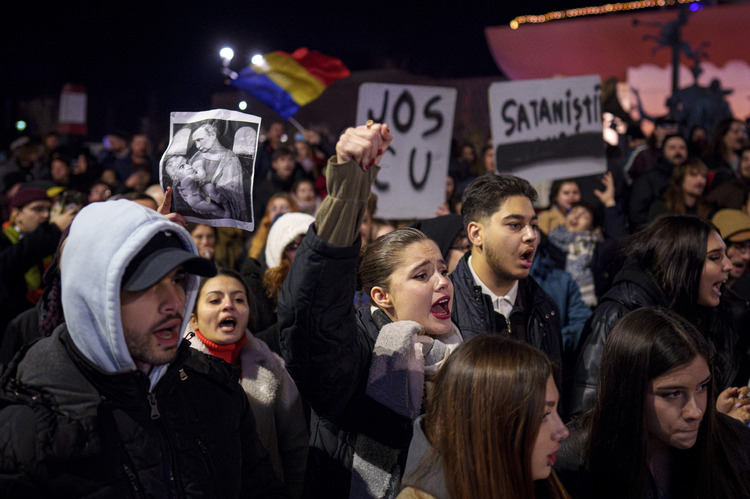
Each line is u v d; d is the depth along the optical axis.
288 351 2.06
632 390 1.98
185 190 2.15
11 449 1.58
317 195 8.24
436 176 5.01
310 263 1.93
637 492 2.00
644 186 7.05
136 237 1.64
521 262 2.93
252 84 6.69
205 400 1.87
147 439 1.71
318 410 2.17
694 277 2.95
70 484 1.60
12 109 19.95
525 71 19.20
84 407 1.63
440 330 2.43
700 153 9.38
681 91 13.24
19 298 3.92
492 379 1.71
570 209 5.73
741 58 17.38
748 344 3.35
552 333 3.09
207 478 1.79
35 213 4.77
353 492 2.14
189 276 1.86
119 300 1.63
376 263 2.45
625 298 2.96
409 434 2.15
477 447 1.70
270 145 10.16
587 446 2.07
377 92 4.89
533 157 5.29
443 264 2.46
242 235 5.81
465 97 14.79
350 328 2.07
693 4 17.42
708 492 2.06
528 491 1.70
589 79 5.44
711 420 2.06
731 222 4.52
